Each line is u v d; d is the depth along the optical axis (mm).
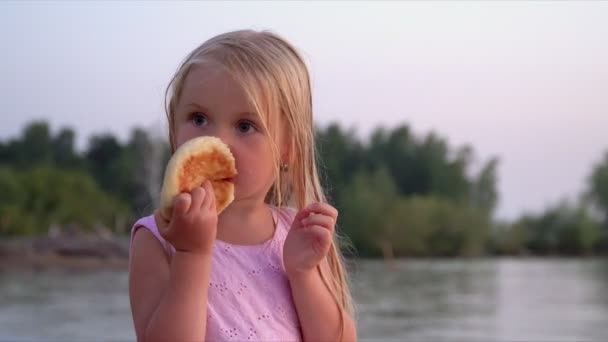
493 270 54062
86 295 26219
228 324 2225
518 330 20594
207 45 2311
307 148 2438
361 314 23328
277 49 2342
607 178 84062
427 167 86562
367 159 86625
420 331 19703
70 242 46375
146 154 72938
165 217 2014
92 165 88500
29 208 62688
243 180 2199
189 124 2240
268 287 2332
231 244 2357
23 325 18344
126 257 45719
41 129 89750
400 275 46094
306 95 2420
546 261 72562
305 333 2344
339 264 2590
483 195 86188
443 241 76375
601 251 85938
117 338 16469
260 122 2223
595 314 24547
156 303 2162
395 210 73750
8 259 44062
